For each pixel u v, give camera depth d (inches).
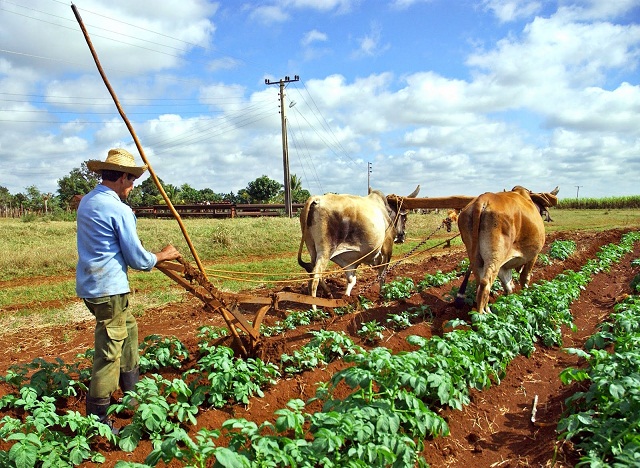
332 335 282.2
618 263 717.3
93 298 203.0
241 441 171.6
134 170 211.2
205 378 251.4
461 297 387.9
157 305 466.0
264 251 839.1
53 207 1929.1
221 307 249.3
